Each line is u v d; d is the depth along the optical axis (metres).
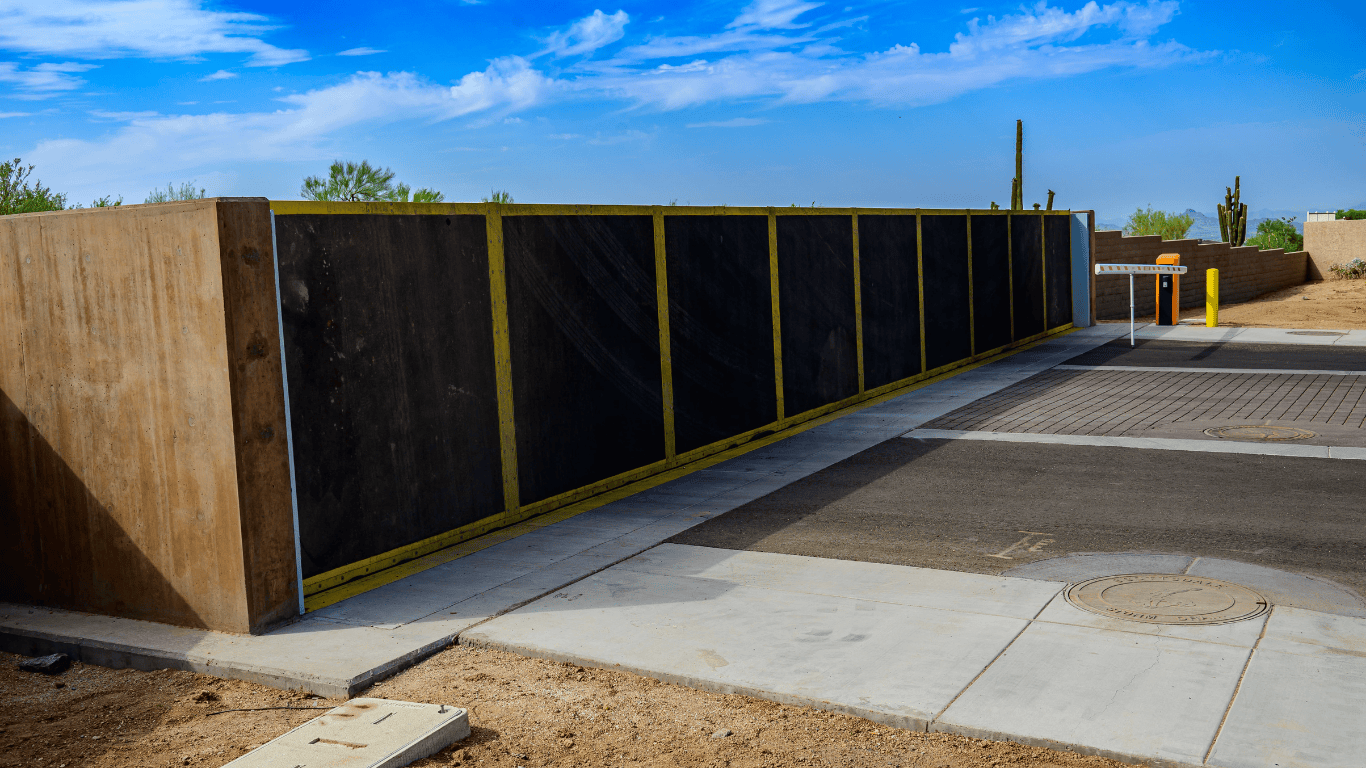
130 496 5.91
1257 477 8.51
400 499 6.98
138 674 5.44
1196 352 16.91
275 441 5.74
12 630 5.89
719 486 9.16
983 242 17.12
